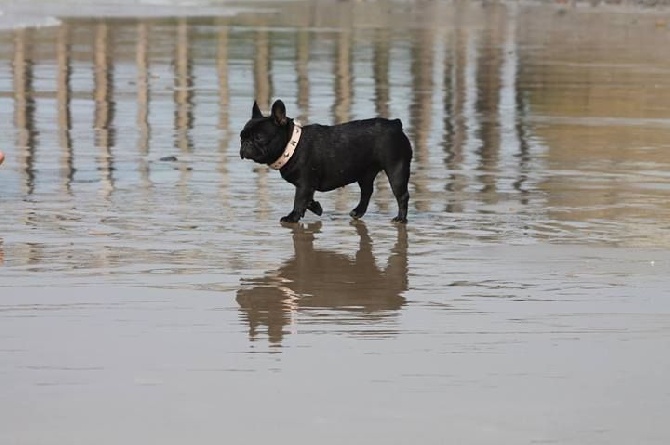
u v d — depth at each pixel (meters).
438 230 14.34
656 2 73.62
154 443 7.40
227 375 8.71
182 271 12.08
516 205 15.87
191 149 20.08
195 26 49.53
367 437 7.51
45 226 14.09
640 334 9.96
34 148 19.95
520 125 23.58
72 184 16.84
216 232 13.98
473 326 10.16
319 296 11.20
